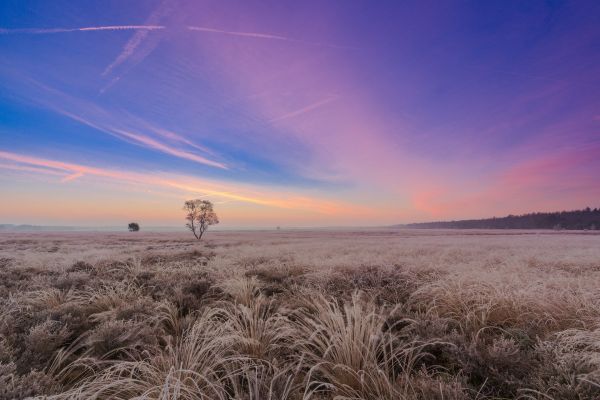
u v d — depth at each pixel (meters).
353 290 6.29
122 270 8.96
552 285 6.52
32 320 4.33
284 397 2.60
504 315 4.79
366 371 3.06
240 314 4.78
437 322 4.20
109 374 2.99
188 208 58.56
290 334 3.97
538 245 24.09
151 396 2.81
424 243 28.67
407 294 6.32
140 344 3.69
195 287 6.73
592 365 2.85
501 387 2.83
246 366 3.02
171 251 16.92
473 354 3.20
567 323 4.48
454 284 6.23
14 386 2.61
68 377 3.31
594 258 12.51
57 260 13.36
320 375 3.29
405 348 3.61
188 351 3.50
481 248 20.34
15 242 36.41
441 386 2.60
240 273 8.45
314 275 7.86
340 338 3.62
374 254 16.25
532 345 3.74
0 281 7.42
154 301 5.85
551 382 2.67
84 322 4.45
